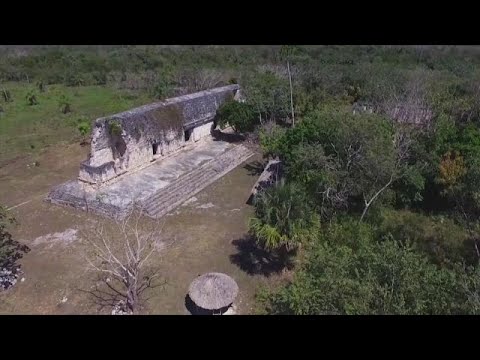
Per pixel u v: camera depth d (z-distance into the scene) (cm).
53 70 7000
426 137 2681
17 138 3906
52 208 2619
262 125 3703
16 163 3328
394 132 2658
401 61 5672
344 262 1616
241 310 1809
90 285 1950
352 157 2364
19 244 2253
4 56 7450
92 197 2617
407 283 1506
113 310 1792
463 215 2394
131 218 2480
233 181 3064
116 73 6869
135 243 2270
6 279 1959
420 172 2509
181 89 5141
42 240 2294
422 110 3212
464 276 1527
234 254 2194
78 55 7738
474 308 1385
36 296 1880
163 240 2302
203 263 2116
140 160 2962
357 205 2527
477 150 2373
